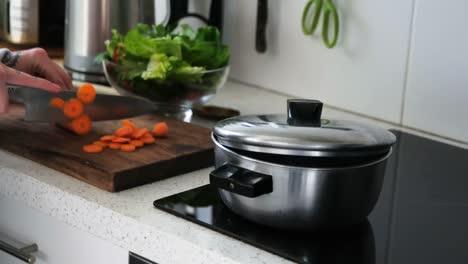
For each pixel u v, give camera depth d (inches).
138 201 39.3
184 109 55.3
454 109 55.1
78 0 62.3
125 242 37.6
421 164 48.6
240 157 34.8
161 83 53.2
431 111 56.4
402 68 57.4
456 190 43.9
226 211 37.9
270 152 34.0
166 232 35.6
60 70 53.9
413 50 56.5
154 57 52.3
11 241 46.0
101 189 40.6
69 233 41.6
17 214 45.1
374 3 58.1
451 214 40.0
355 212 35.2
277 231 35.9
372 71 59.3
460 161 49.7
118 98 51.5
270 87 67.0
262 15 64.6
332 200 34.2
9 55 51.4
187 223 36.8
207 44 54.1
